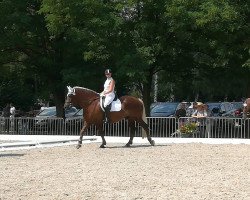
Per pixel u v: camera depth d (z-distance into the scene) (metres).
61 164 16.30
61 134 29.73
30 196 10.58
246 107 25.56
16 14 32.66
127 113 22.61
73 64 34.28
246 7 30.66
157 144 24.48
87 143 25.25
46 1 31.53
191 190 11.36
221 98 62.94
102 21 31.45
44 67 35.12
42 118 30.17
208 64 33.19
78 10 31.55
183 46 33.41
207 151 20.52
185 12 30.64
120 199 10.32
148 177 13.37
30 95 48.12
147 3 31.66
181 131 27.30
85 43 32.88
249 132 26.58
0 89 47.88
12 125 30.48
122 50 32.00
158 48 31.84
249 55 31.50
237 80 36.22
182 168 15.30
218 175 13.79
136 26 31.95
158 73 37.81
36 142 23.83
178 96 59.59
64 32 33.66
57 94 35.31
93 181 12.62
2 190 11.27
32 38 34.91
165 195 10.74
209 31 31.88
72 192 11.06
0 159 17.94
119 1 32.97
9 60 36.25
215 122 27.14
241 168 15.30
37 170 14.77
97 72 32.59
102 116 22.19
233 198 10.45
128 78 32.72
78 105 22.48
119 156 18.78
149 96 34.44
